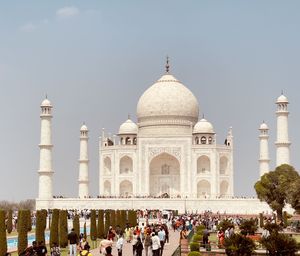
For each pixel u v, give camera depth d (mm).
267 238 82875
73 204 198250
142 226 143250
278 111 199000
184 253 87062
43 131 199250
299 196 139375
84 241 76688
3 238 79688
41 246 64250
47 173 198250
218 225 129000
